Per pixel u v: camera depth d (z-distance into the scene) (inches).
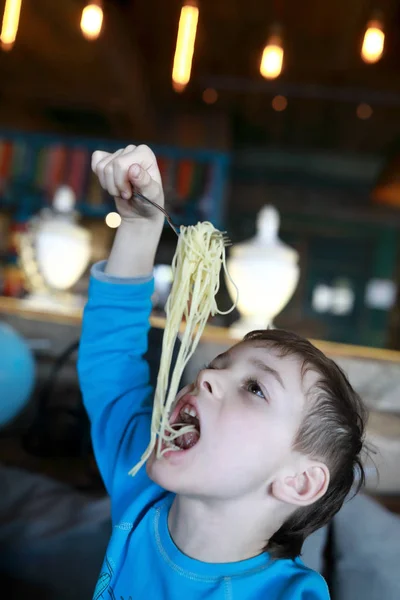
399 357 75.3
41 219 108.1
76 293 153.3
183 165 208.2
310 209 356.8
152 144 215.0
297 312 396.5
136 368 44.8
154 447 35.6
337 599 45.3
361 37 195.8
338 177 371.2
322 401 36.1
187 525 36.3
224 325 144.1
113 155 38.1
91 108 221.8
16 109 223.6
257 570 35.7
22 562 50.2
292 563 36.8
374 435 60.2
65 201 107.2
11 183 203.2
